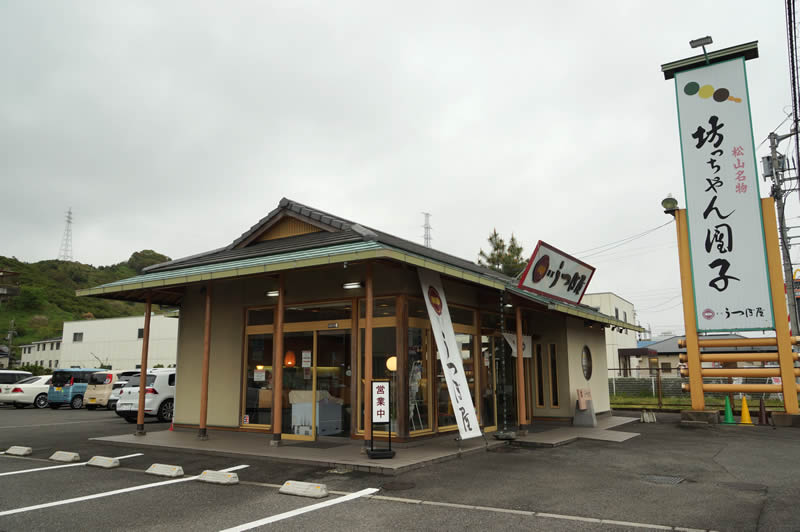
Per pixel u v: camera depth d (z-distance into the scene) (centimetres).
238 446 884
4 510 543
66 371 2116
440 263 800
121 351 3838
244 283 1106
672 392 2178
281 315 902
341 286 968
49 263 9294
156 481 672
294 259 787
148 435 1047
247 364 1080
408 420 874
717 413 1280
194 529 473
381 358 904
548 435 1060
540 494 593
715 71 1345
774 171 1834
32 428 1301
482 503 555
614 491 607
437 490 611
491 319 1180
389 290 909
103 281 9462
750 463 791
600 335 1606
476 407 1076
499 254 2803
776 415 1262
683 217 1373
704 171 1341
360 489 617
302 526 479
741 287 1289
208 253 1184
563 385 1334
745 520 489
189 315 1192
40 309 7100
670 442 1015
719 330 1305
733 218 1305
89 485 652
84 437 1098
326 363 967
